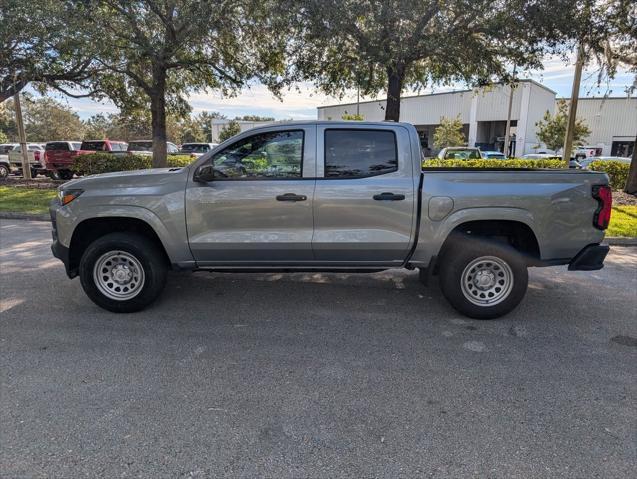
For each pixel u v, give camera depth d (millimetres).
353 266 4668
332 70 13586
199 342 4059
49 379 3375
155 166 17156
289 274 6164
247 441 2688
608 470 2459
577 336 4258
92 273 4594
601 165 15117
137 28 13727
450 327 4461
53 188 16391
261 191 4402
